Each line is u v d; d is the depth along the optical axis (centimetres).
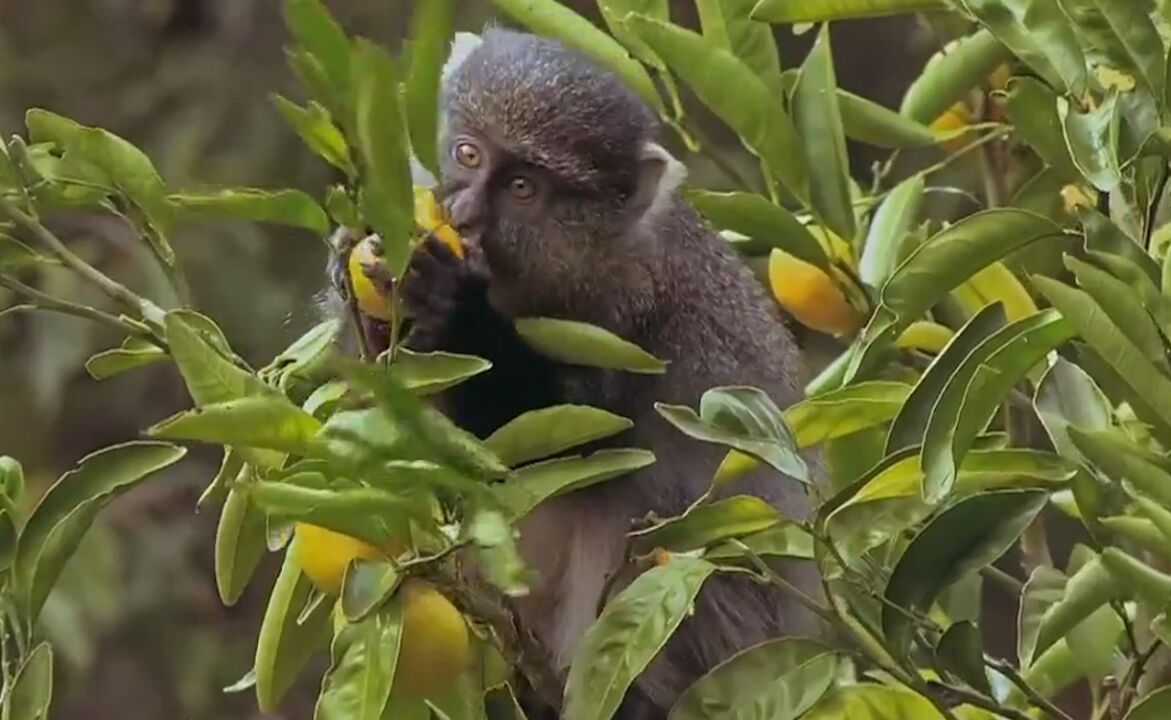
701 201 759
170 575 1783
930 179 1427
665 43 729
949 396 592
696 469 911
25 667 624
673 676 909
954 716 633
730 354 946
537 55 940
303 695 1805
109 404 1872
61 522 629
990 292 768
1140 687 693
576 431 616
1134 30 637
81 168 638
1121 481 618
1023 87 669
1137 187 650
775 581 602
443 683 593
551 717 784
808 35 1814
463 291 832
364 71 530
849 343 941
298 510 555
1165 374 598
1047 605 711
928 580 599
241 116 1833
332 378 638
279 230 1762
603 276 930
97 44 1911
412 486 559
